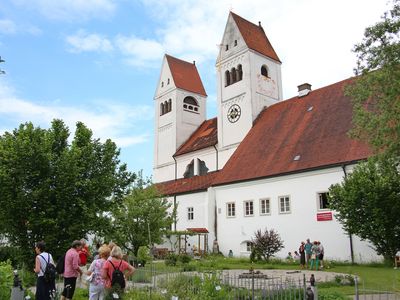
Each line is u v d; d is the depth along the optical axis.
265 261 33.12
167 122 61.97
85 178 19.58
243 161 42.56
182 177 56.59
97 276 11.16
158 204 33.12
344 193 27.14
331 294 13.80
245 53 49.19
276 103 48.12
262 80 49.62
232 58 50.88
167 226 33.94
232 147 48.81
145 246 30.98
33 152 17.62
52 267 11.97
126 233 31.11
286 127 41.81
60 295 13.02
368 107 31.44
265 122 45.88
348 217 27.20
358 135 20.78
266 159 39.69
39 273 11.83
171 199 49.53
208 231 42.75
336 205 27.89
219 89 52.00
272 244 34.00
